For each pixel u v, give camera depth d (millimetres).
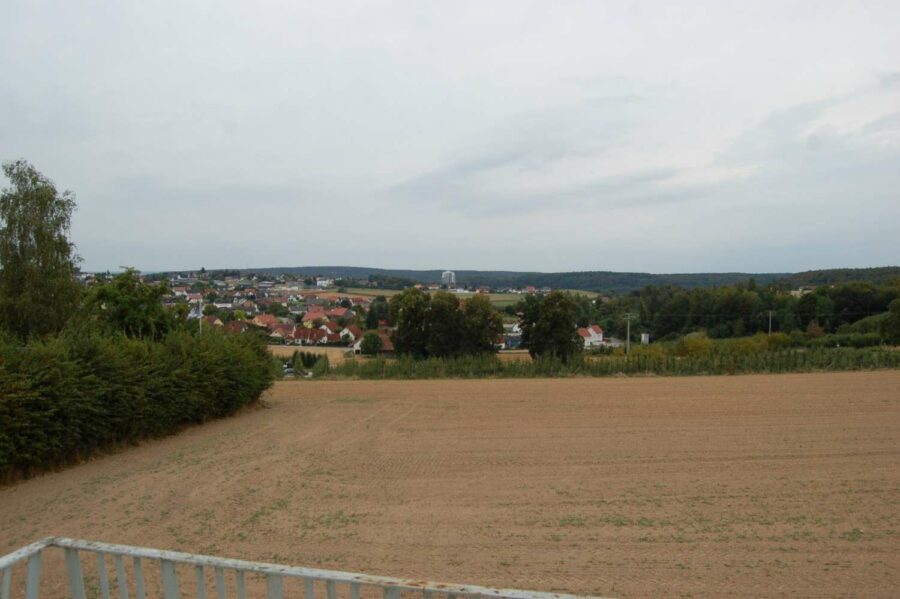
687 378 33000
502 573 7477
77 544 4180
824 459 13836
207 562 3877
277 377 35719
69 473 12969
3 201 21906
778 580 7246
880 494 11031
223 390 20203
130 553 4055
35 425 12469
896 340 55094
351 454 14820
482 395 26750
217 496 11078
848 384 28516
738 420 19203
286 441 16578
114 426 15023
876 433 16812
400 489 11586
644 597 6789
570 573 7465
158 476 12594
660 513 9977
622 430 17734
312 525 9414
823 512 9984
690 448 15141
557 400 24672
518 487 11695
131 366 15961
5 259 21703
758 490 11344
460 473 12859
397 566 7734
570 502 10656
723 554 8109
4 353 12875
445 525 9406
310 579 3697
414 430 18219
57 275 22312
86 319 21703
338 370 38094
